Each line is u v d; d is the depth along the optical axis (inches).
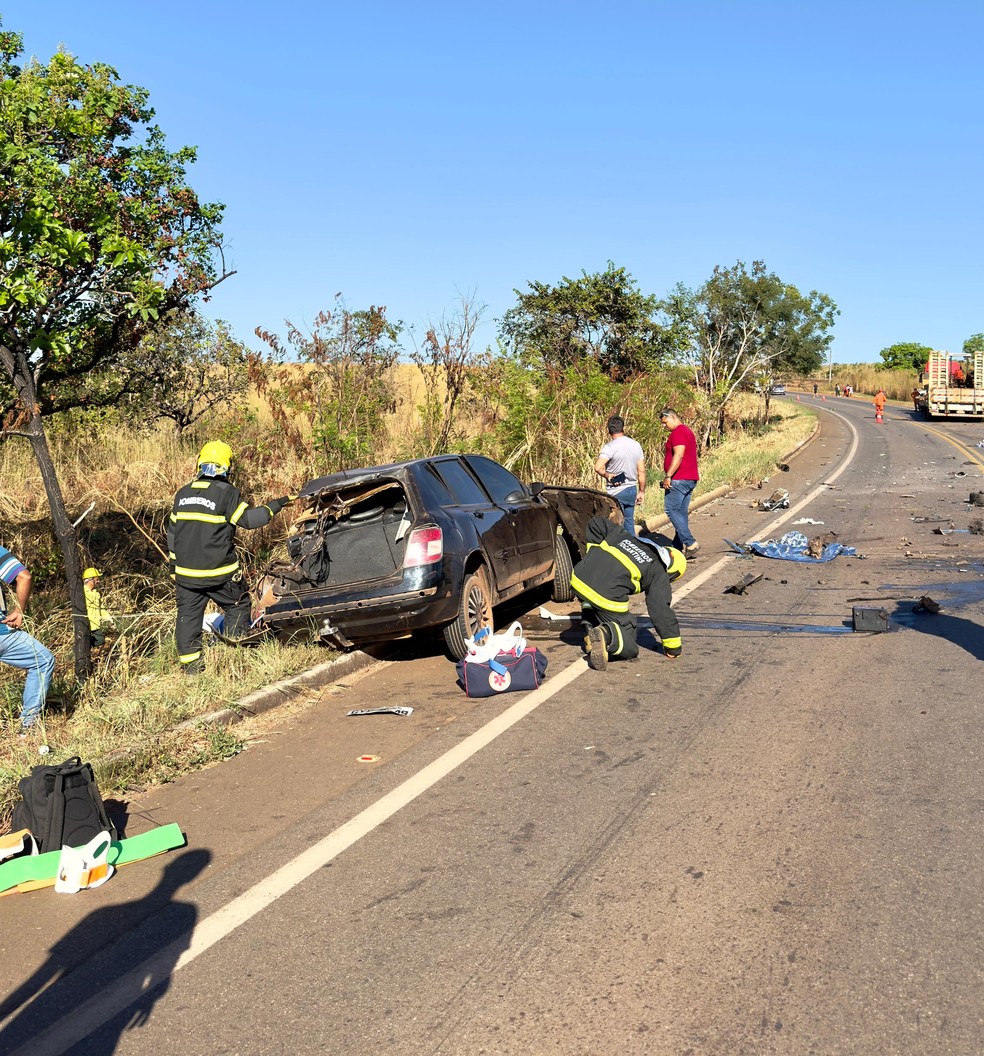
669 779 198.5
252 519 290.4
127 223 281.3
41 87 269.0
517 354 672.4
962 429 1534.2
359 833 181.5
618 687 267.3
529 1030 120.3
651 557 287.7
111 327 304.0
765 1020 119.6
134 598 362.3
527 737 229.1
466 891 156.7
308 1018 126.0
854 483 832.9
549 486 387.2
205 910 156.7
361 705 266.5
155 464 529.0
